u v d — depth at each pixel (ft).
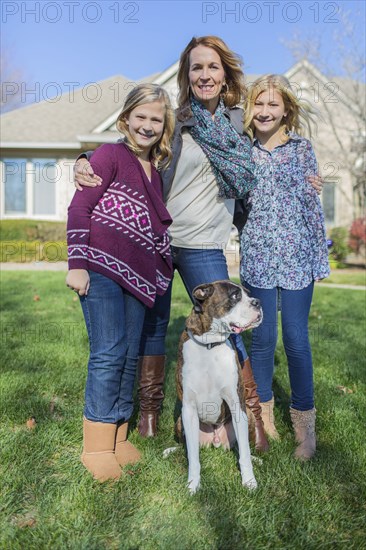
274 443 11.13
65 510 8.43
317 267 11.16
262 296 11.12
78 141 61.26
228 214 11.27
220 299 9.93
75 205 9.36
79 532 7.94
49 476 9.41
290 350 10.99
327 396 13.67
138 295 9.76
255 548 7.70
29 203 63.72
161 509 8.56
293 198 11.03
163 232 10.18
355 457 10.30
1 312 23.95
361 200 59.26
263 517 8.35
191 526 8.10
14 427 11.57
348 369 16.14
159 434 11.69
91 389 9.71
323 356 17.65
